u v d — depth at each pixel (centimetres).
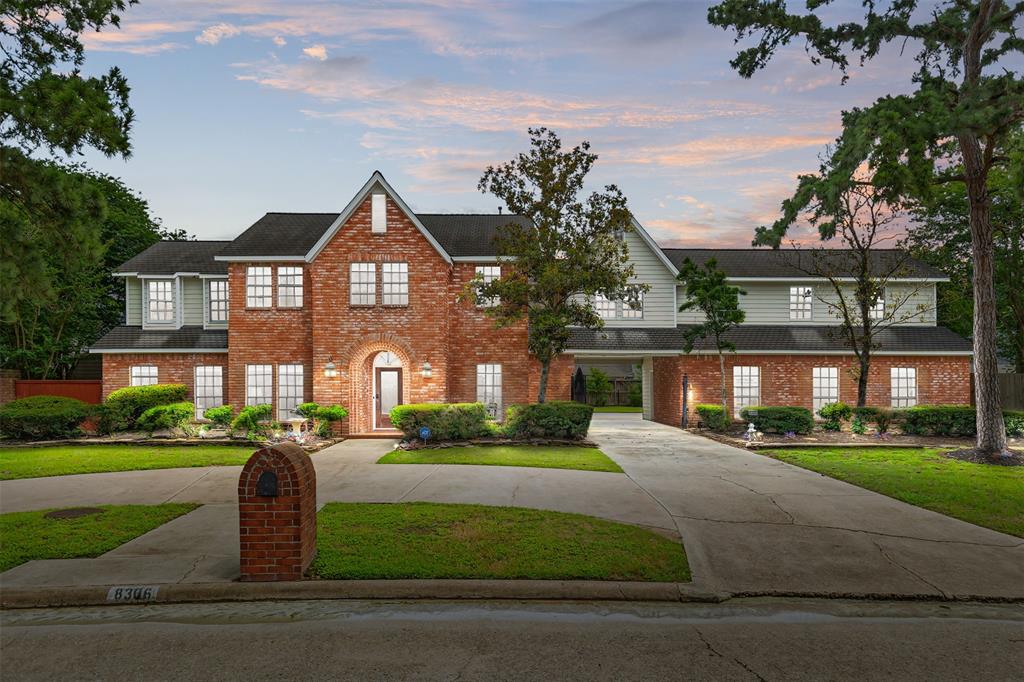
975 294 1580
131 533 836
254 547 668
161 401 1984
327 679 474
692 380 2333
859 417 1945
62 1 1136
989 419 1520
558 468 1387
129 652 521
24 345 2664
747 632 571
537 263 1877
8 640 546
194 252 2486
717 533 866
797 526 906
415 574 679
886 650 533
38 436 1766
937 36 1617
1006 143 1448
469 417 1778
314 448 1694
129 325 2353
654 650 529
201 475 1288
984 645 545
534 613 614
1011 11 1470
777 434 1945
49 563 715
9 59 1173
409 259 2002
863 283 2078
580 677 479
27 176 1090
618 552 761
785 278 2444
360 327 1992
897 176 1367
